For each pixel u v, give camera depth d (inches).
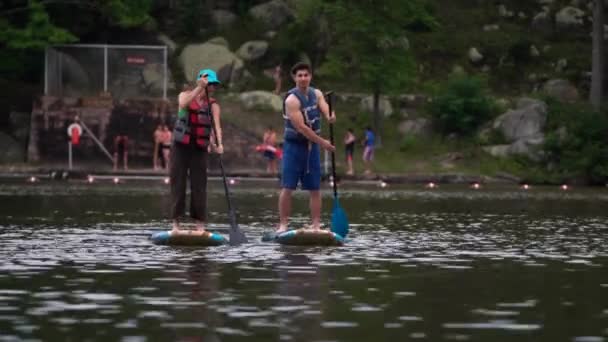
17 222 954.7
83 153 2391.7
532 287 534.0
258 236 838.5
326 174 2251.5
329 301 479.8
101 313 441.4
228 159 2406.5
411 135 2576.3
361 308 459.5
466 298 493.4
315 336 391.2
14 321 421.1
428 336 393.4
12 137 2501.2
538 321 428.8
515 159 2437.3
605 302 482.6
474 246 764.0
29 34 2415.1
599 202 1491.1
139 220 992.9
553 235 872.3
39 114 2388.0
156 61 2402.8
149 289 514.6
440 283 548.1
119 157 2367.1
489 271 604.7
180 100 778.8
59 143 2391.7
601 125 2359.7
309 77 807.1
